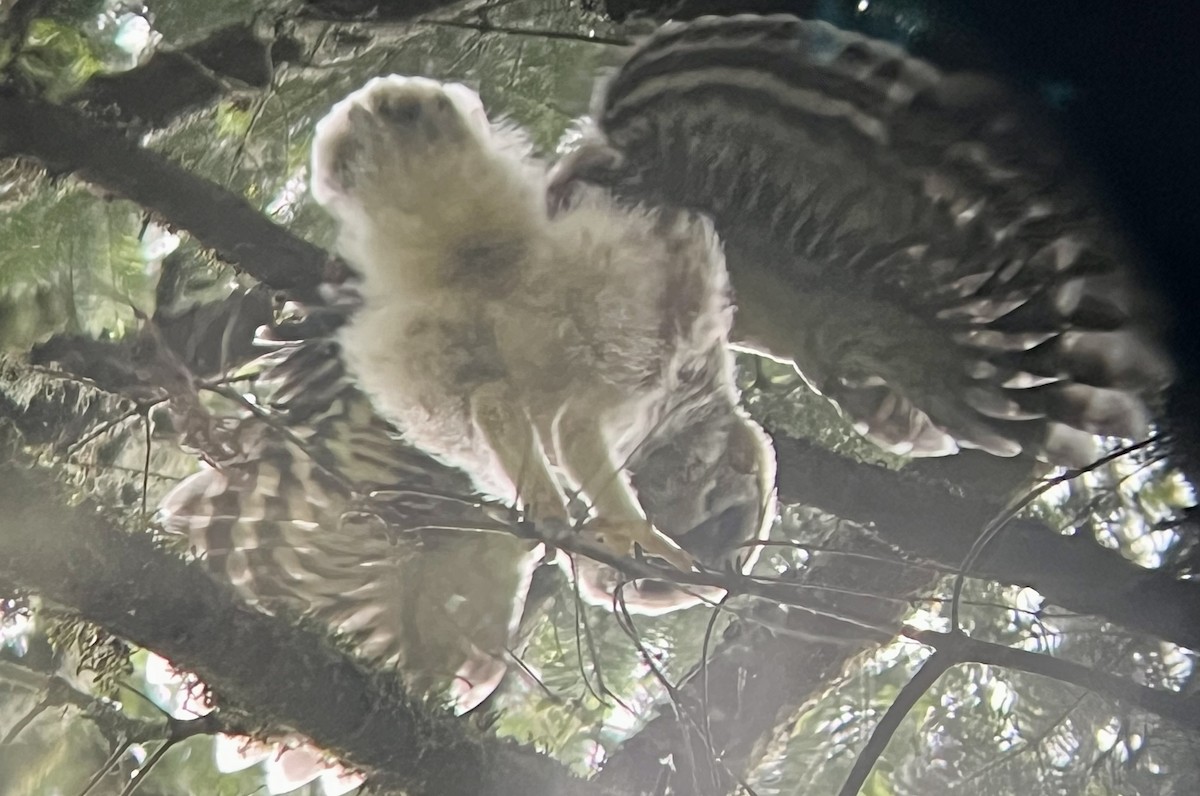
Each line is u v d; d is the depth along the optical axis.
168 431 4.52
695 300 4.54
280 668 4.11
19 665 4.41
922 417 4.35
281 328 4.59
